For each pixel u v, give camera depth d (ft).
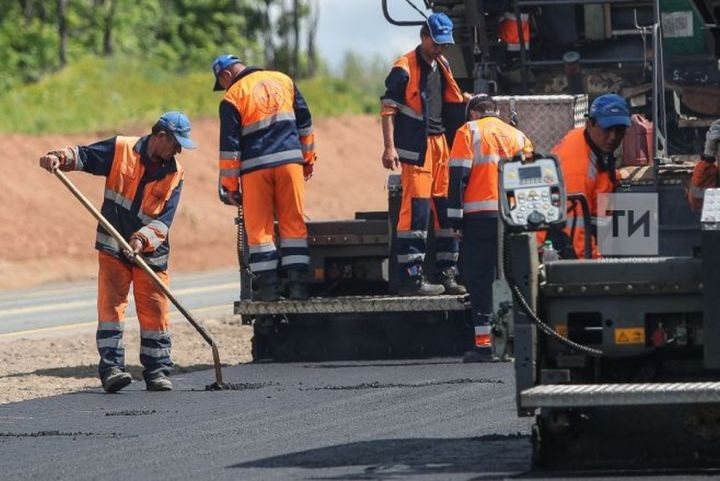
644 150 110.93
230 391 99.86
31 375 116.47
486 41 125.08
